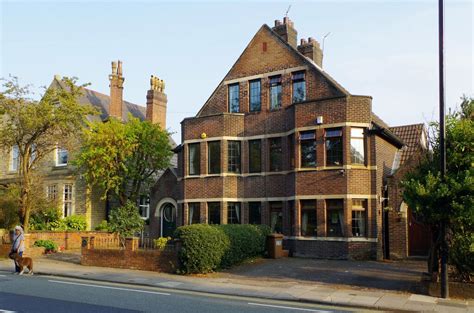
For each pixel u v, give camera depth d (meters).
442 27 14.39
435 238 15.05
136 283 16.03
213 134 27.25
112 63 34.91
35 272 18.62
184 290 14.98
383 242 23.42
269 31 27.28
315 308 12.30
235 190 26.83
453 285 14.11
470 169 14.25
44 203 28.02
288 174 25.23
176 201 30.56
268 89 26.83
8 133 25.53
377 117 29.02
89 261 20.81
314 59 29.25
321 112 23.91
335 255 22.86
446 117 15.56
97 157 29.94
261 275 17.94
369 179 23.03
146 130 31.16
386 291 14.86
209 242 18.05
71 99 26.06
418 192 14.29
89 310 10.98
